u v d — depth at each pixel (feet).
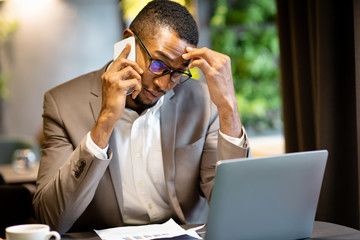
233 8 21.39
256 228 4.17
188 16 5.26
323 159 4.41
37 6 18.25
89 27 18.56
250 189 4.01
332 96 6.55
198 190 5.93
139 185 5.72
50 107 5.69
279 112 21.62
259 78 21.70
